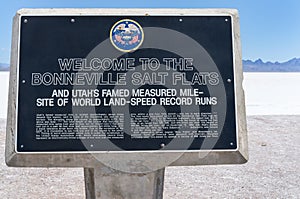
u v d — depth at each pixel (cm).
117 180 194
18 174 379
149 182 195
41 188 336
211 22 203
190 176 384
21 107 188
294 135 616
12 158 185
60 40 196
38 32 196
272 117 826
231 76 197
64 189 334
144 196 195
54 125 188
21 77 191
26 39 195
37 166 187
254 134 620
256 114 890
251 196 321
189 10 204
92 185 207
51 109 189
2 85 1673
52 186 342
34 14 199
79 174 385
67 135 187
